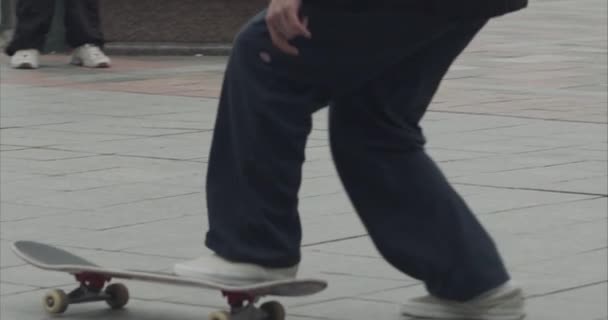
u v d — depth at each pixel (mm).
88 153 9305
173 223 6953
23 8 15219
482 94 13086
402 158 4984
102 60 15523
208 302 5379
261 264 4770
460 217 4977
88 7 15523
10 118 11078
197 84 13797
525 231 6816
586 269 5988
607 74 15156
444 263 4961
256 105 4703
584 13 25641
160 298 5445
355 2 4637
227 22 17625
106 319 5105
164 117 11234
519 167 8836
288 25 4578
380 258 6184
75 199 7613
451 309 5051
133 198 7652
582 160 9172
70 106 11898
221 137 4840
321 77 4758
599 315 5184
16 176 8367
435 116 11406
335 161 5086
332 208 7402
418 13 4691
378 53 4742
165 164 8867
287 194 4777
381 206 5027
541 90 13500
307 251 6316
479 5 4777
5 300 5379
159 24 17484
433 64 4957
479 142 9953
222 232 4797
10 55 15445
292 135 4746
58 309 5133
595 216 7230
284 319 4969
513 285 5039
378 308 5289
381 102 4918
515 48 18344
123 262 6023
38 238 6551
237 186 4773
